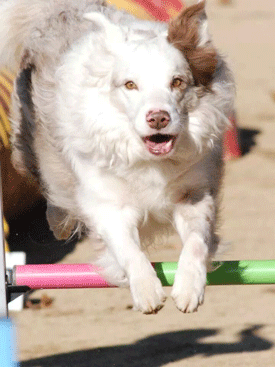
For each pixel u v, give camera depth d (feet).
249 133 78.54
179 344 38.32
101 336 39.86
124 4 54.80
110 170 30.63
